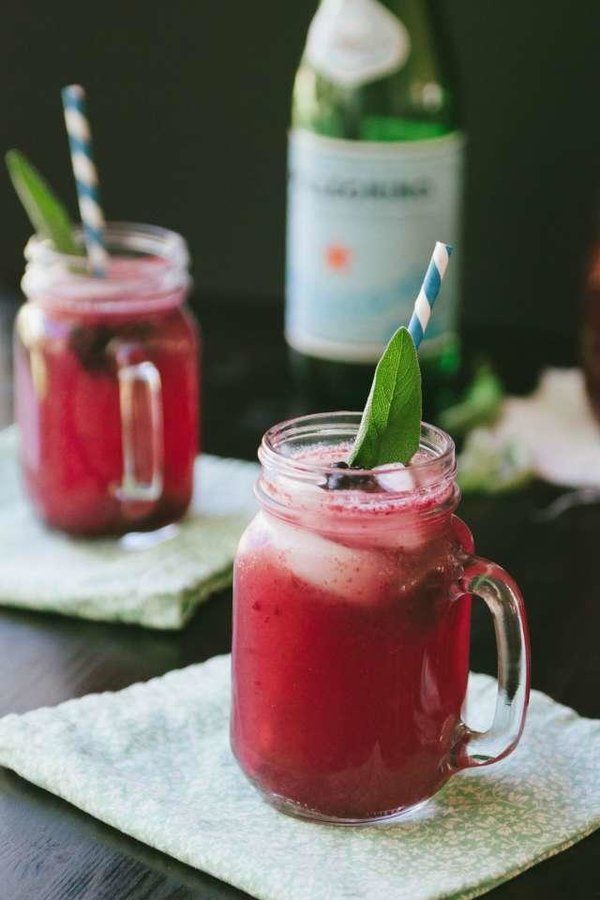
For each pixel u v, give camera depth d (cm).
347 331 116
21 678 87
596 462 110
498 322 140
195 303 137
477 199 137
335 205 114
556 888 73
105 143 145
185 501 100
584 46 130
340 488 74
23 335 97
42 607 92
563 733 82
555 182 134
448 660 75
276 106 139
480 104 134
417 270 115
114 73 143
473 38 132
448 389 121
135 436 96
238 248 145
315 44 118
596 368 112
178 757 80
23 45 144
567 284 137
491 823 76
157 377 96
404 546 74
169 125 143
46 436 97
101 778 77
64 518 98
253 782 77
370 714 74
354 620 73
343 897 71
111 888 73
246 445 112
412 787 75
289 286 119
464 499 106
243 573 76
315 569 74
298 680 74
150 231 107
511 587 75
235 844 73
